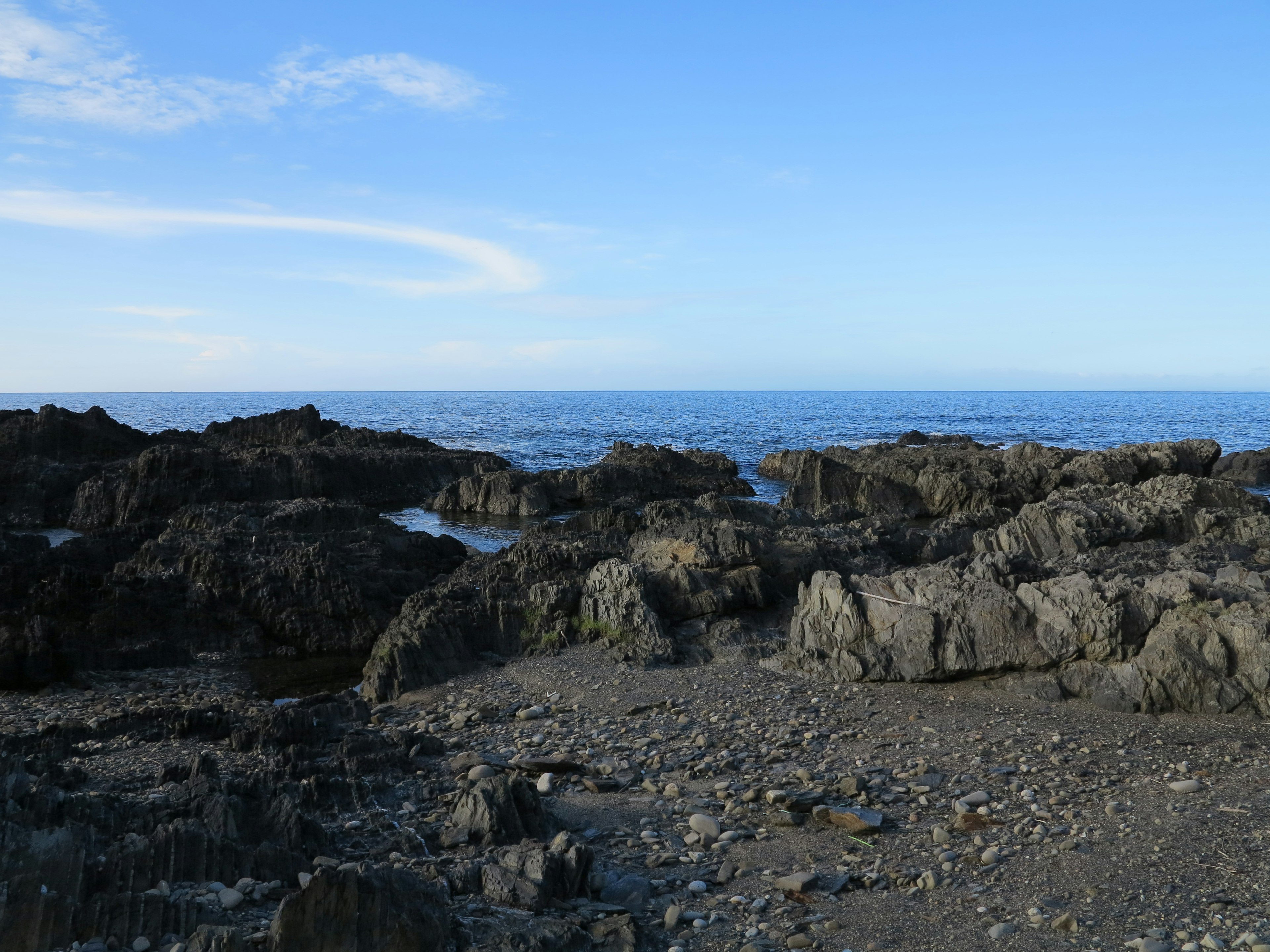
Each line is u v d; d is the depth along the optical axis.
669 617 21.98
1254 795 11.90
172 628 23.55
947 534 31.91
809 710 16.83
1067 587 17.62
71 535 45.00
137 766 13.80
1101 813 11.64
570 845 10.24
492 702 18.27
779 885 9.96
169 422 153.62
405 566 30.75
